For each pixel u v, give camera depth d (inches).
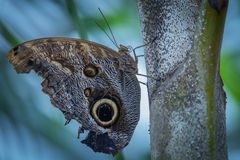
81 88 36.8
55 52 36.7
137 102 36.9
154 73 34.5
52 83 36.6
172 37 34.4
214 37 33.6
